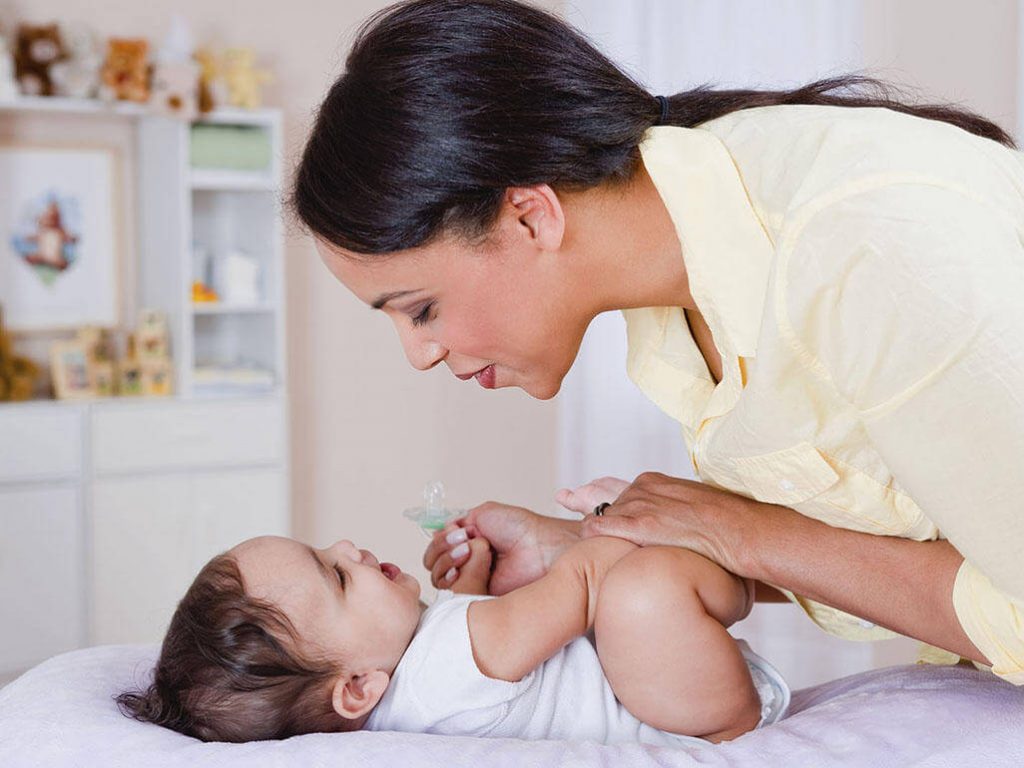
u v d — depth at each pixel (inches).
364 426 168.4
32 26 138.0
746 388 42.5
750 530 49.9
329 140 42.3
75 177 149.9
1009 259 35.6
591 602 53.9
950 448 36.2
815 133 40.4
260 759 44.0
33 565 136.2
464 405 173.2
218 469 144.8
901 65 141.4
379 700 53.6
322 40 161.2
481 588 62.0
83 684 52.1
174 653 51.9
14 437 133.6
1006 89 137.4
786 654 150.4
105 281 152.7
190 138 141.6
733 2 148.0
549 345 45.6
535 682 53.3
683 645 49.9
